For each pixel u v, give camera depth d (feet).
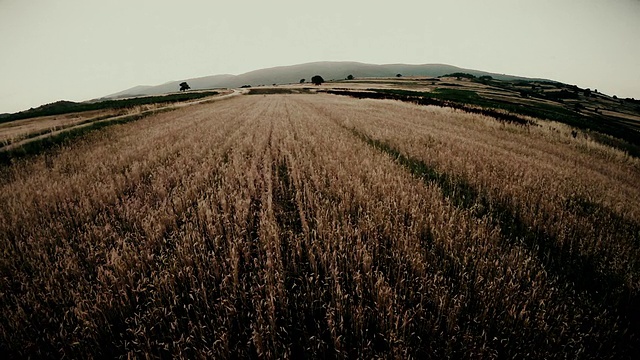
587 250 13.66
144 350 8.83
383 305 9.97
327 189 20.70
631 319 10.45
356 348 9.04
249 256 13.24
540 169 26.68
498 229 15.05
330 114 70.13
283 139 40.78
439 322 9.59
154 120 65.46
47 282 11.44
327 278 11.30
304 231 15.15
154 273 11.53
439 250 13.57
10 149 37.24
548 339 9.05
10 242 14.32
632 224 16.99
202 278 11.53
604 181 25.82
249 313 9.59
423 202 17.71
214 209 17.35
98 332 9.47
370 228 14.65
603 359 8.74
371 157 28.09
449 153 30.40
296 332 9.68
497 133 50.34
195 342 9.02
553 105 221.66
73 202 20.39
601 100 346.74
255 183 23.59
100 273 11.62
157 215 16.78
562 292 10.94
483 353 8.53
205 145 37.22
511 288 10.37
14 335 9.36
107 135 47.19
